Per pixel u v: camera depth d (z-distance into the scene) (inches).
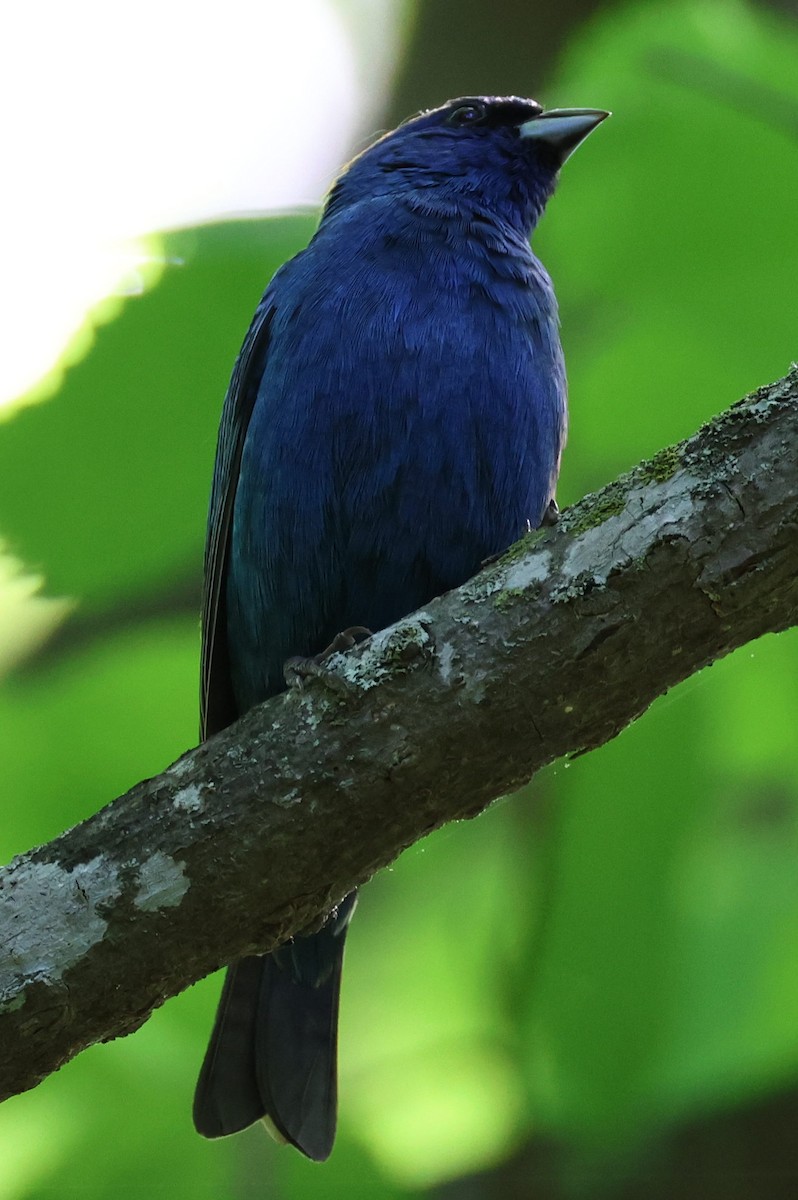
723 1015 343.3
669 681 280.5
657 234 368.5
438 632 283.3
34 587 373.7
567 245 374.6
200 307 358.6
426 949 433.4
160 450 365.4
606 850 341.7
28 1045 284.5
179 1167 385.4
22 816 394.0
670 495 274.7
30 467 363.3
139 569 378.3
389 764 283.4
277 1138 391.5
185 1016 393.7
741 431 271.9
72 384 358.0
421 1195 406.3
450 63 498.9
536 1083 340.8
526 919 349.7
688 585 272.2
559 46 487.2
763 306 365.4
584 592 276.5
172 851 285.1
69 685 398.6
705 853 360.8
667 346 371.2
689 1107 339.9
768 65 366.3
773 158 360.5
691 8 372.5
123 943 284.7
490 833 425.7
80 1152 382.0
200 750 291.6
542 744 284.4
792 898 366.6
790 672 390.3
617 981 338.6
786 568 268.7
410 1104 423.8
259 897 287.3
